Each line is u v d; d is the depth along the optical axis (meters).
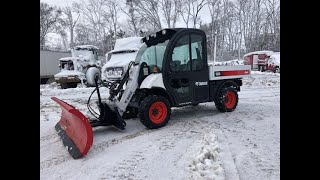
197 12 40.66
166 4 40.59
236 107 8.78
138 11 41.03
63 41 49.22
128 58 13.49
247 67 8.51
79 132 4.88
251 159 4.38
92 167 4.27
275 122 6.75
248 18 49.00
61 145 5.30
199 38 7.21
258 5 48.72
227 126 6.46
